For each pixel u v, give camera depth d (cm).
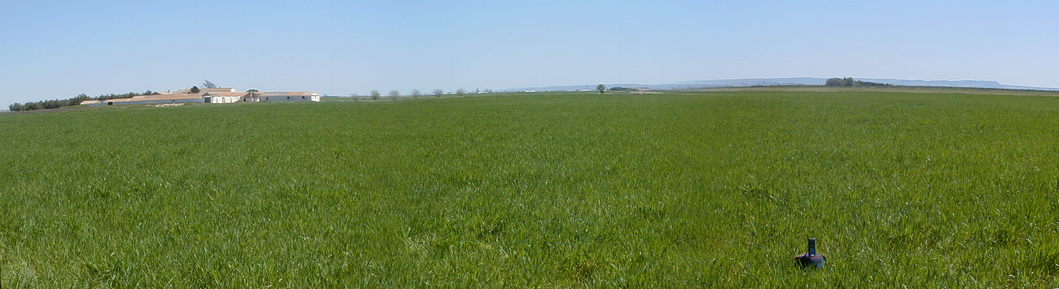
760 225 704
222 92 16150
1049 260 535
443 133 2348
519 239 665
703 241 652
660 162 1311
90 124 3822
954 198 823
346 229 713
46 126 3728
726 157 1396
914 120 2625
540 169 1221
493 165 1308
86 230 738
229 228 734
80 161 1619
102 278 554
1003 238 616
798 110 3659
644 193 927
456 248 638
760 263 565
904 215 730
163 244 665
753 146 1644
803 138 1861
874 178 1045
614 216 772
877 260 557
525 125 2725
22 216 818
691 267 559
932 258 555
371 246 646
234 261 579
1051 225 655
